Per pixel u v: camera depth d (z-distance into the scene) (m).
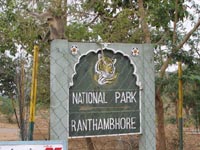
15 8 7.79
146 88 3.36
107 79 3.24
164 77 6.14
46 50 5.70
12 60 10.52
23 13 6.57
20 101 4.79
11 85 10.88
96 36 6.40
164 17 7.29
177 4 7.01
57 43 3.08
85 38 6.29
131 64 3.32
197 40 6.84
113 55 3.28
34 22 6.09
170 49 6.46
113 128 3.24
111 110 3.24
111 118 3.23
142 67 3.37
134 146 5.82
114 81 3.27
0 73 10.70
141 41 6.09
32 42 6.91
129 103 3.31
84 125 3.14
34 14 4.81
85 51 3.17
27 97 4.80
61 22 3.94
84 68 3.16
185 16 7.28
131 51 3.33
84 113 3.14
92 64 3.19
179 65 3.67
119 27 6.25
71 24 6.13
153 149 3.35
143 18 6.15
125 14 6.49
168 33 6.94
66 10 5.10
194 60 5.94
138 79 3.34
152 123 3.37
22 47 7.79
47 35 4.83
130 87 3.32
